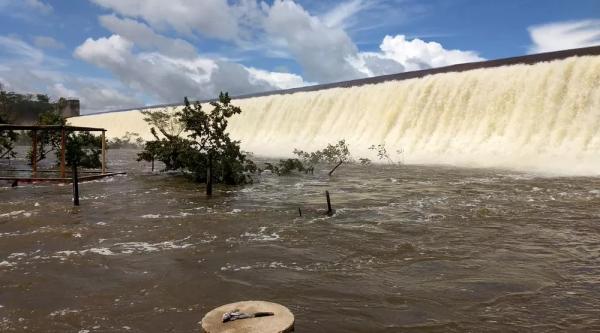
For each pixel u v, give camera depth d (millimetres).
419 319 6469
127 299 7340
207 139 24344
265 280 8180
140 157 28281
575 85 29234
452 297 7277
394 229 12078
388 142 37500
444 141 33875
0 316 6727
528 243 10539
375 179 23906
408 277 8273
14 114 52281
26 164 35906
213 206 15914
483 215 13781
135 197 18094
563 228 11969
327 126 45625
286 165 28094
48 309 6969
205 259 9484
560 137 28438
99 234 11648
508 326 6211
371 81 48531
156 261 9336
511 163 28594
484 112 33406
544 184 20359
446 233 11562
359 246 10414
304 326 6273
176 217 13852
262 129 53312
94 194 18938
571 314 6586
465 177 23656
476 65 37781
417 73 43281
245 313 5793
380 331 6109
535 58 33812
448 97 35906
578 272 8477
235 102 61281
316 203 16453
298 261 9320
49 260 9438
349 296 7375
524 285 7789
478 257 9484
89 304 7152
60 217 13836
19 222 13086
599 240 10750
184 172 27125
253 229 12211
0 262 9305
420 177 24141
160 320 6559
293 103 51188
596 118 27516
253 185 22328
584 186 19562
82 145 33688
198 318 6613
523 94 31578
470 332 6047
